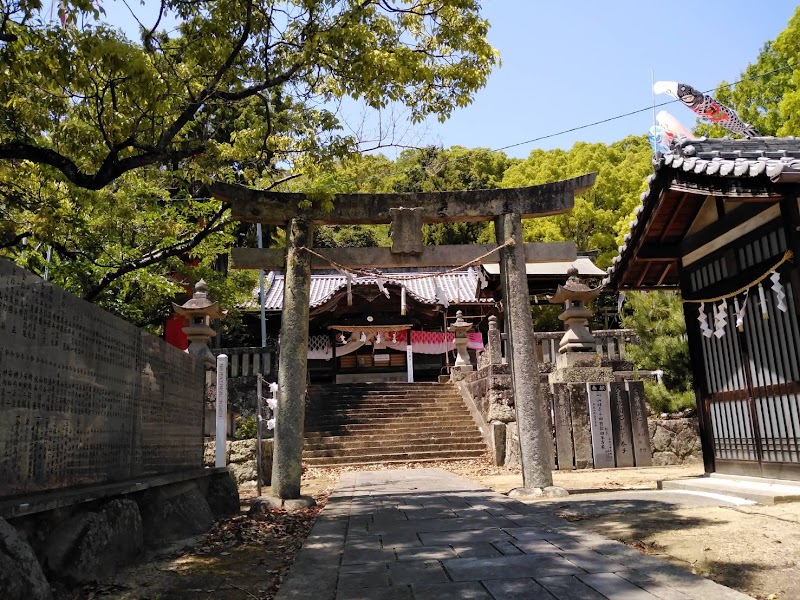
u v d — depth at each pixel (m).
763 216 7.91
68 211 9.80
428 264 9.88
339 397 20.08
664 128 12.93
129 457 6.12
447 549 5.43
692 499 7.38
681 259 10.03
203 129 10.59
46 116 7.89
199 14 7.80
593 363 13.84
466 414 18.72
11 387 4.07
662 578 4.12
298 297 9.38
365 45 7.72
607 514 6.72
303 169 10.16
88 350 5.23
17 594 3.30
